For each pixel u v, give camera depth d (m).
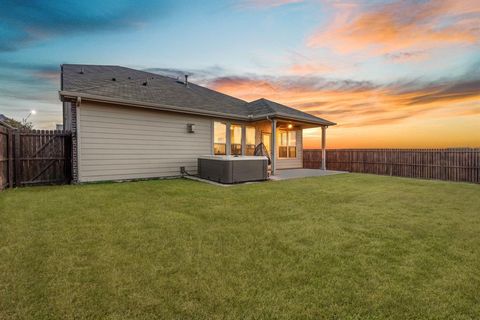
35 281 2.04
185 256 2.55
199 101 10.58
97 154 7.70
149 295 1.86
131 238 3.04
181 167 9.36
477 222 3.83
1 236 3.06
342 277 2.17
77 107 7.32
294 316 1.66
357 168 13.22
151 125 8.76
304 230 3.41
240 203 5.02
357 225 3.65
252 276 2.17
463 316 1.68
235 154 11.28
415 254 2.66
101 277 2.11
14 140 6.88
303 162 15.54
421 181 8.94
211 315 1.65
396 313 1.70
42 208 4.43
